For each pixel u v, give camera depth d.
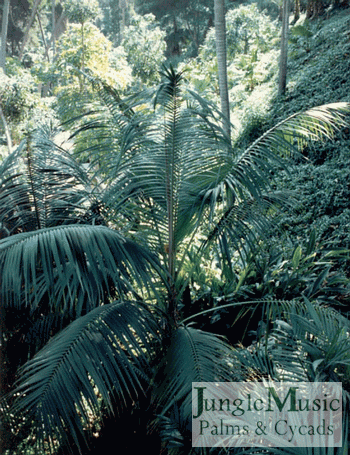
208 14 31.00
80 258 2.68
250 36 19.05
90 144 4.60
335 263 5.29
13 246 2.56
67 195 4.30
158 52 18.08
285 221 6.65
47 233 2.68
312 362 2.88
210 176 3.61
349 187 6.44
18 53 22.89
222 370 2.87
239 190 3.41
